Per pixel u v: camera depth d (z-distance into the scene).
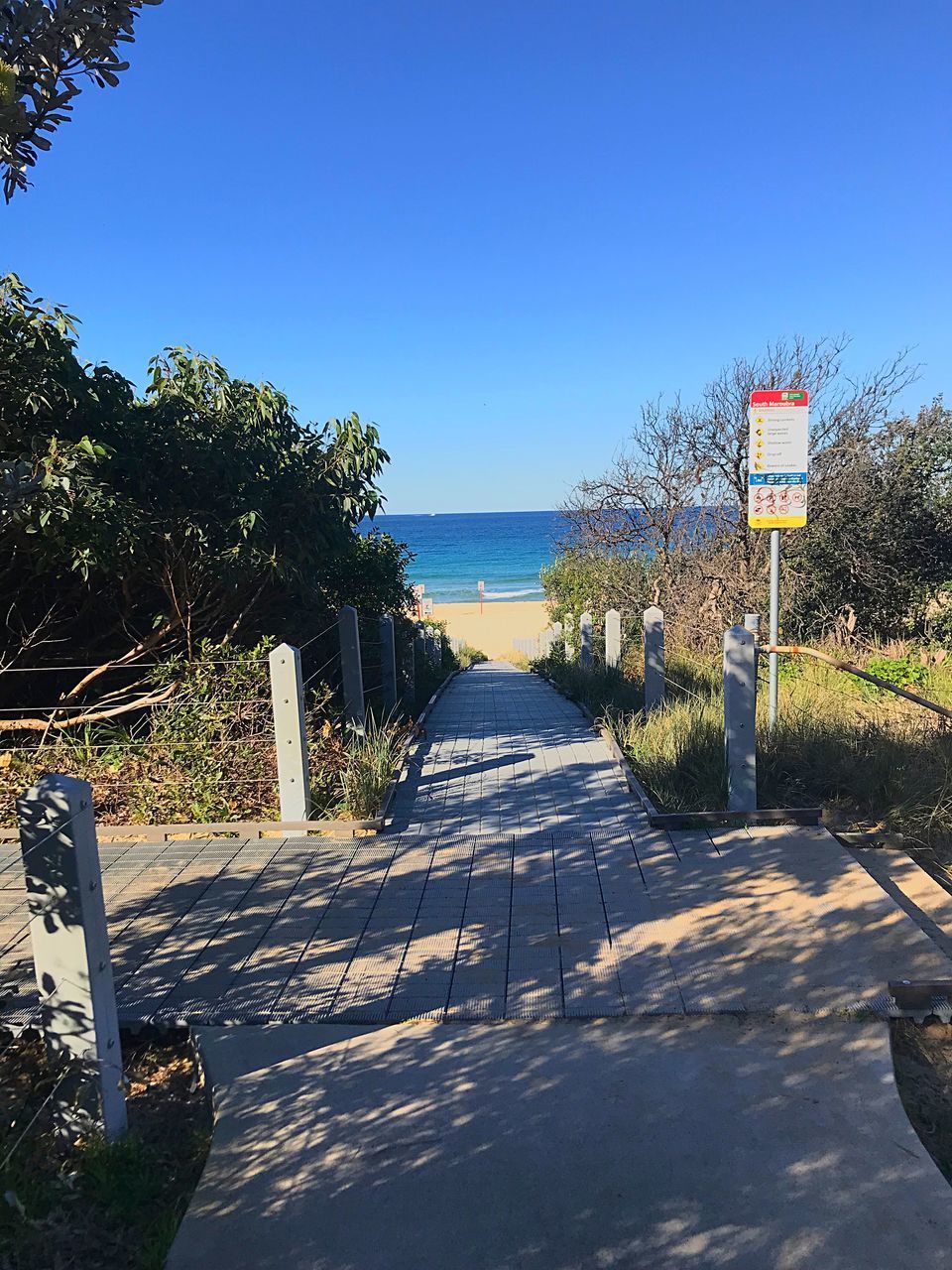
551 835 5.45
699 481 14.25
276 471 7.48
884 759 6.11
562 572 20.16
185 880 4.88
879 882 4.71
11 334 5.70
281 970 3.84
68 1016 2.72
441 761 7.74
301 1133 2.81
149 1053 3.39
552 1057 3.17
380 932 4.19
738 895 4.45
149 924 4.34
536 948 3.97
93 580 7.02
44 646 7.45
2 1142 2.62
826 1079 3.00
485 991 3.61
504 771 7.23
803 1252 2.29
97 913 2.76
